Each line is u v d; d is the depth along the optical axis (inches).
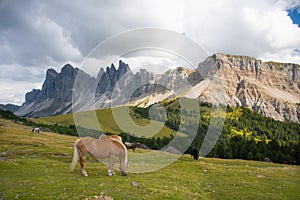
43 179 543.5
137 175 606.5
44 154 1030.4
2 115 4579.2
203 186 636.7
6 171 622.5
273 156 2295.8
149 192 495.5
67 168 679.1
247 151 2427.4
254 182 723.4
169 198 478.9
